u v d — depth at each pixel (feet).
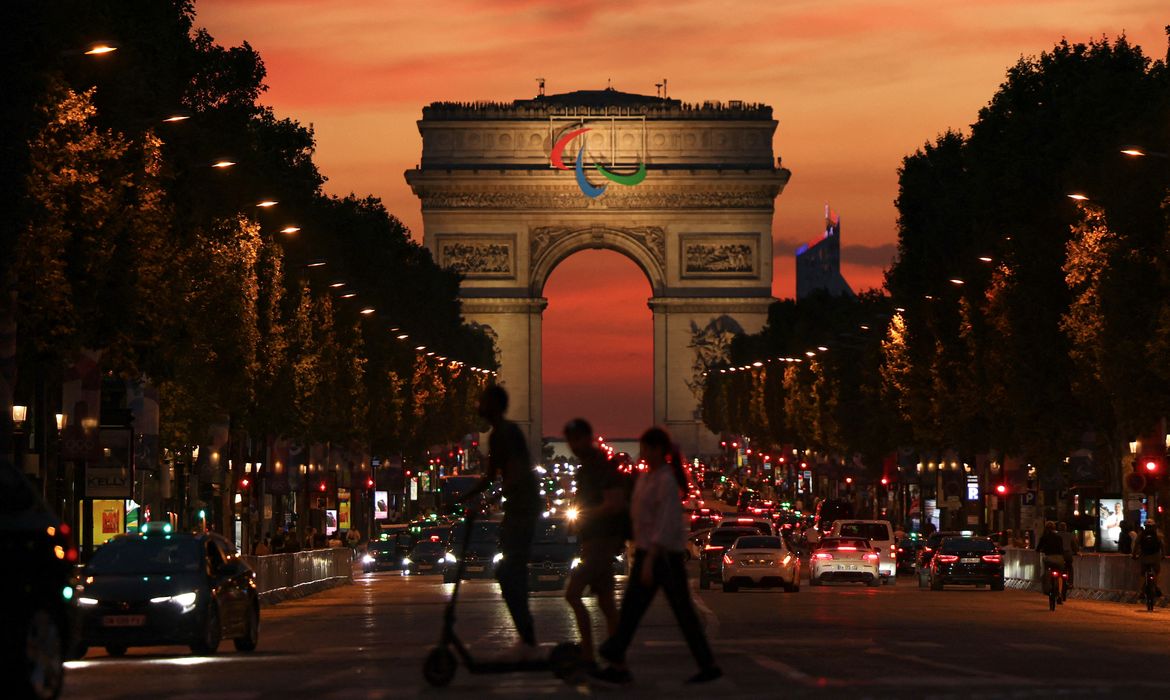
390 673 127.95
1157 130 326.85
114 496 276.21
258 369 374.22
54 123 216.13
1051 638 179.11
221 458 377.71
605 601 115.44
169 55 294.46
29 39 207.00
